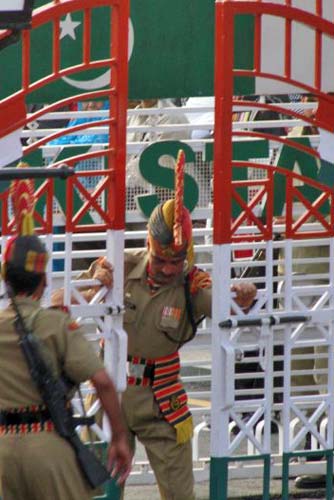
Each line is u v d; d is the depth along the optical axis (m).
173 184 23.88
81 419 18.08
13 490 17.91
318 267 24.95
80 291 22.02
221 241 22.28
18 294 17.94
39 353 17.62
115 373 21.75
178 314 21.81
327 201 23.97
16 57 21.38
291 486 25.33
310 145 23.70
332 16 23.66
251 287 22.58
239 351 22.69
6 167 21.17
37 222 21.75
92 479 17.86
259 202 23.41
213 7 23.11
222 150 22.19
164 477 21.69
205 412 24.84
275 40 22.94
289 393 23.47
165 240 21.28
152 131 23.70
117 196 21.83
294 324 23.33
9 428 17.73
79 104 25.83
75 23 21.78
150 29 22.88
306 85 23.20
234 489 25.05
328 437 23.88
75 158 21.64
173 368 21.95
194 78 23.17
